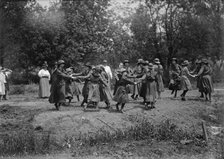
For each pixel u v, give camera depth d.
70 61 31.08
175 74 16.47
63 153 9.53
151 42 32.84
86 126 11.67
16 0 36.78
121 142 10.49
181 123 12.76
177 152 9.75
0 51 35.47
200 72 15.65
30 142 9.97
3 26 36.47
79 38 32.28
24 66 32.62
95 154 9.40
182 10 32.25
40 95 18.31
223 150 9.73
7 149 9.64
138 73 14.77
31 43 31.69
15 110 14.05
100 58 33.00
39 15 31.81
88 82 13.89
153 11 32.78
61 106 14.38
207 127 12.41
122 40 33.16
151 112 13.35
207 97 16.95
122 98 12.87
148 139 10.80
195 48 32.66
